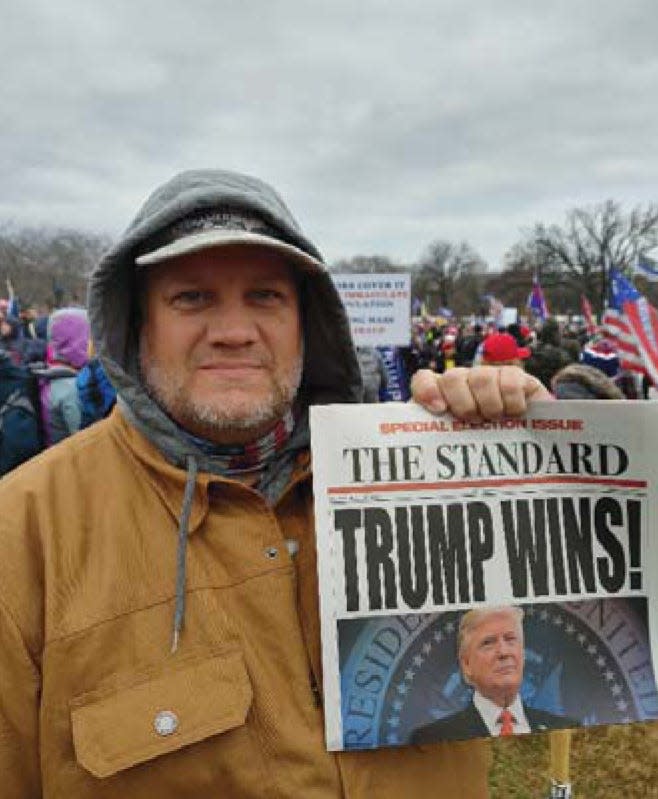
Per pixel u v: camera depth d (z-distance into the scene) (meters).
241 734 1.19
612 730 3.58
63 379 4.13
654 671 1.23
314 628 1.27
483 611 1.23
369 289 8.11
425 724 1.21
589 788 3.17
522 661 1.23
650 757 3.36
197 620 1.21
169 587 1.22
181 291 1.28
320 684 1.25
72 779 1.17
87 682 1.17
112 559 1.22
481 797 1.37
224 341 1.26
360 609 1.22
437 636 1.22
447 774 1.29
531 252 52.03
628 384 7.38
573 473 1.27
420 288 58.66
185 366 1.28
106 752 1.15
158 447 1.28
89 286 1.32
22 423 4.04
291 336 1.33
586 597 1.24
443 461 1.26
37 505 1.25
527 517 1.26
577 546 1.26
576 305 49.53
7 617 1.20
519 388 1.25
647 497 1.25
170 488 1.27
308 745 1.20
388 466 1.25
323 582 1.22
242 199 1.28
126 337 1.40
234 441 1.29
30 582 1.22
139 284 1.38
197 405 1.26
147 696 1.17
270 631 1.24
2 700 1.20
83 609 1.19
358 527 1.24
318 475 1.24
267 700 1.20
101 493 1.28
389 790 1.23
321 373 1.53
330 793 1.20
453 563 1.24
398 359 8.91
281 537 1.29
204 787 1.18
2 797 1.23
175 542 1.24
